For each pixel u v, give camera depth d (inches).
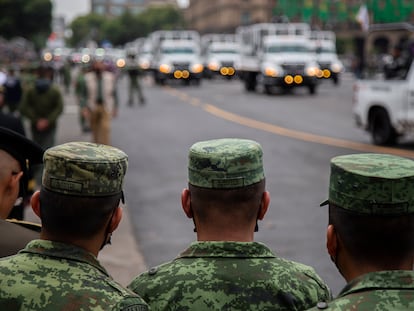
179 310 94.7
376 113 598.2
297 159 519.2
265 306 94.5
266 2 4611.2
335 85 1646.2
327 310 74.6
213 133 688.4
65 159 82.6
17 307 79.7
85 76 494.9
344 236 78.4
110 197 84.6
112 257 268.8
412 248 77.1
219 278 95.3
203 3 5433.1
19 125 255.9
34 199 88.1
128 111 949.8
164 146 596.4
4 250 103.9
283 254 274.7
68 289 80.7
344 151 561.6
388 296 73.9
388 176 75.3
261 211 102.4
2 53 2743.6
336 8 2156.7
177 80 1798.7
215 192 96.0
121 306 80.1
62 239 84.7
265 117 863.7
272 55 1302.9
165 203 371.6
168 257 272.8
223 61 1987.0
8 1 3319.4
